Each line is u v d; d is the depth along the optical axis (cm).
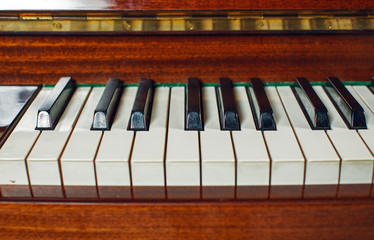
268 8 40
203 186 35
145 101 39
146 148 35
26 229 35
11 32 41
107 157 35
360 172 35
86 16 41
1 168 35
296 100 42
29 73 44
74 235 35
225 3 39
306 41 43
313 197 34
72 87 43
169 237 35
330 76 44
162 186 35
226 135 37
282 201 34
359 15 41
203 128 38
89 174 35
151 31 41
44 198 35
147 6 39
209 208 34
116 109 40
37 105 41
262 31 41
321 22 41
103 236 35
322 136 37
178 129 37
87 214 35
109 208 34
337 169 35
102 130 37
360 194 34
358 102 40
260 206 34
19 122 39
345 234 35
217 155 35
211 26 41
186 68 44
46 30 41
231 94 40
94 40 43
